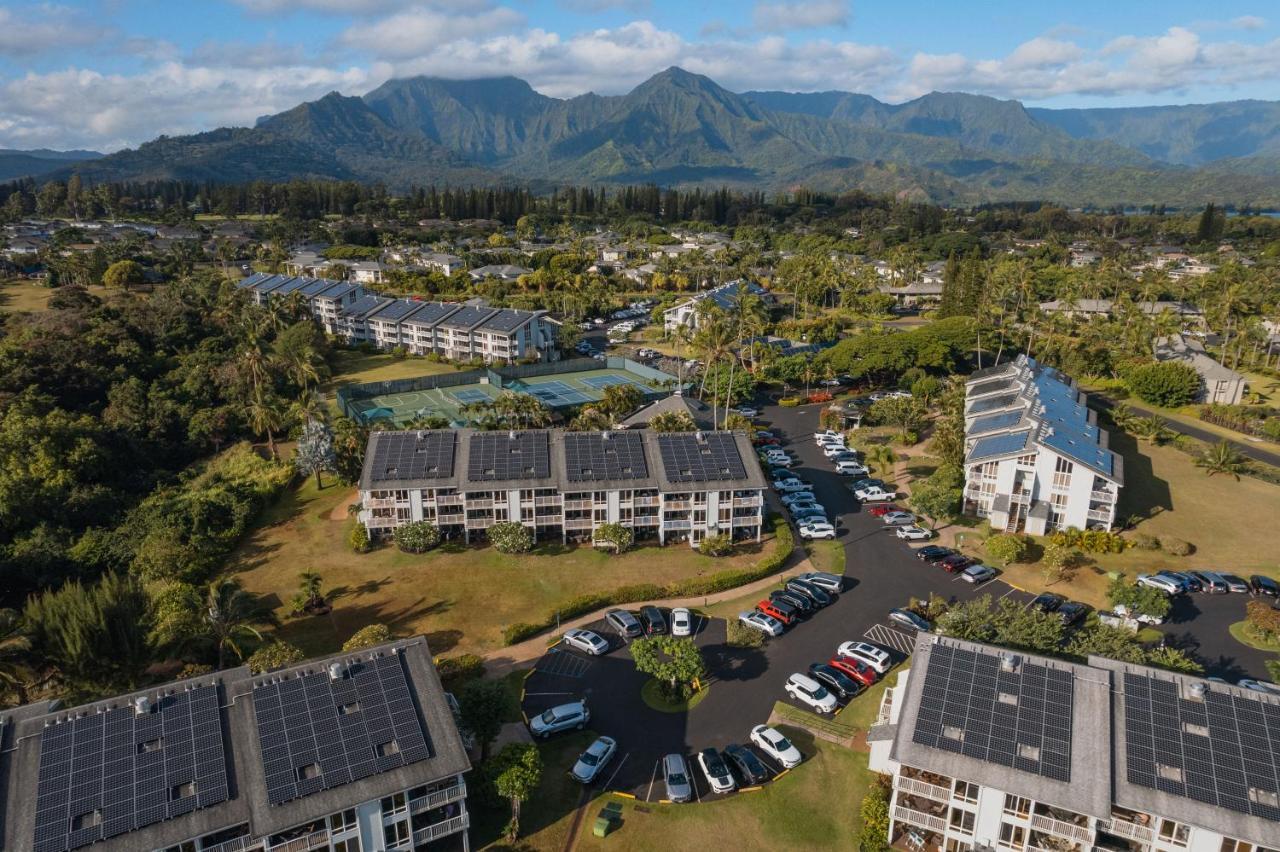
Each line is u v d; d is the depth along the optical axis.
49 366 131.88
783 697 63.69
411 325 189.25
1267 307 192.50
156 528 89.31
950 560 84.75
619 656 69.50
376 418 133.88
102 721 45.12
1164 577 80.75
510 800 50.75
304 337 171.25
